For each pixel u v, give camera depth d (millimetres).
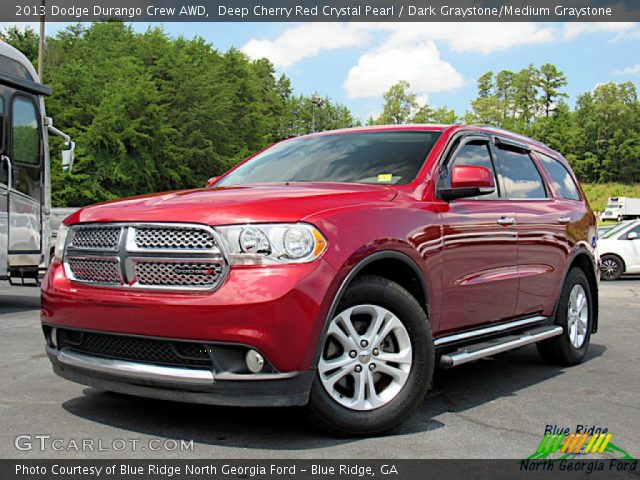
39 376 5047
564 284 5859
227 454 3361
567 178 6465
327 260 3447
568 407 4469
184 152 52844
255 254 3363
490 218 4781
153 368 3467
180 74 54625
